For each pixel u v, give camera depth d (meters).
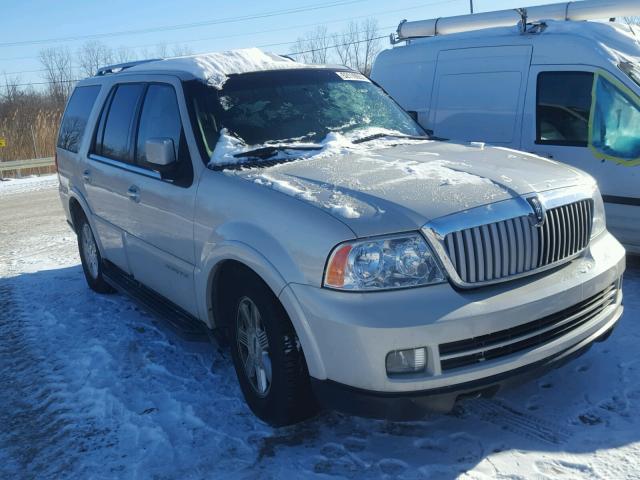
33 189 16.97
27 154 22.77
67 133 6.54
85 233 6.29
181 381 4.26
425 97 7.01
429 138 4.61
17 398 4.25
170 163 4.04
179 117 4.22
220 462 3.29
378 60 7.65
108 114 5.45
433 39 7.11
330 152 3.99
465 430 3.40
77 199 5.96
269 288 3.30
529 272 3.12
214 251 3.60
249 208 3.41
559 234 3.25
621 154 5.41
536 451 3.16
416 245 2.91
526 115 6.09
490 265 3.00
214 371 4.39
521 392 3.75
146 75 4.93
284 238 3.15
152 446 3.49
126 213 4.88
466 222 2.97
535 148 6.01
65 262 7.94
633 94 5.38
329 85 4.77
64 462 3.43
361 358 2.84
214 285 3.83
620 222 5.47
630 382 3.76
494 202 3.09
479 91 6.49
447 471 3.06
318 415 3.65
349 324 2.84
